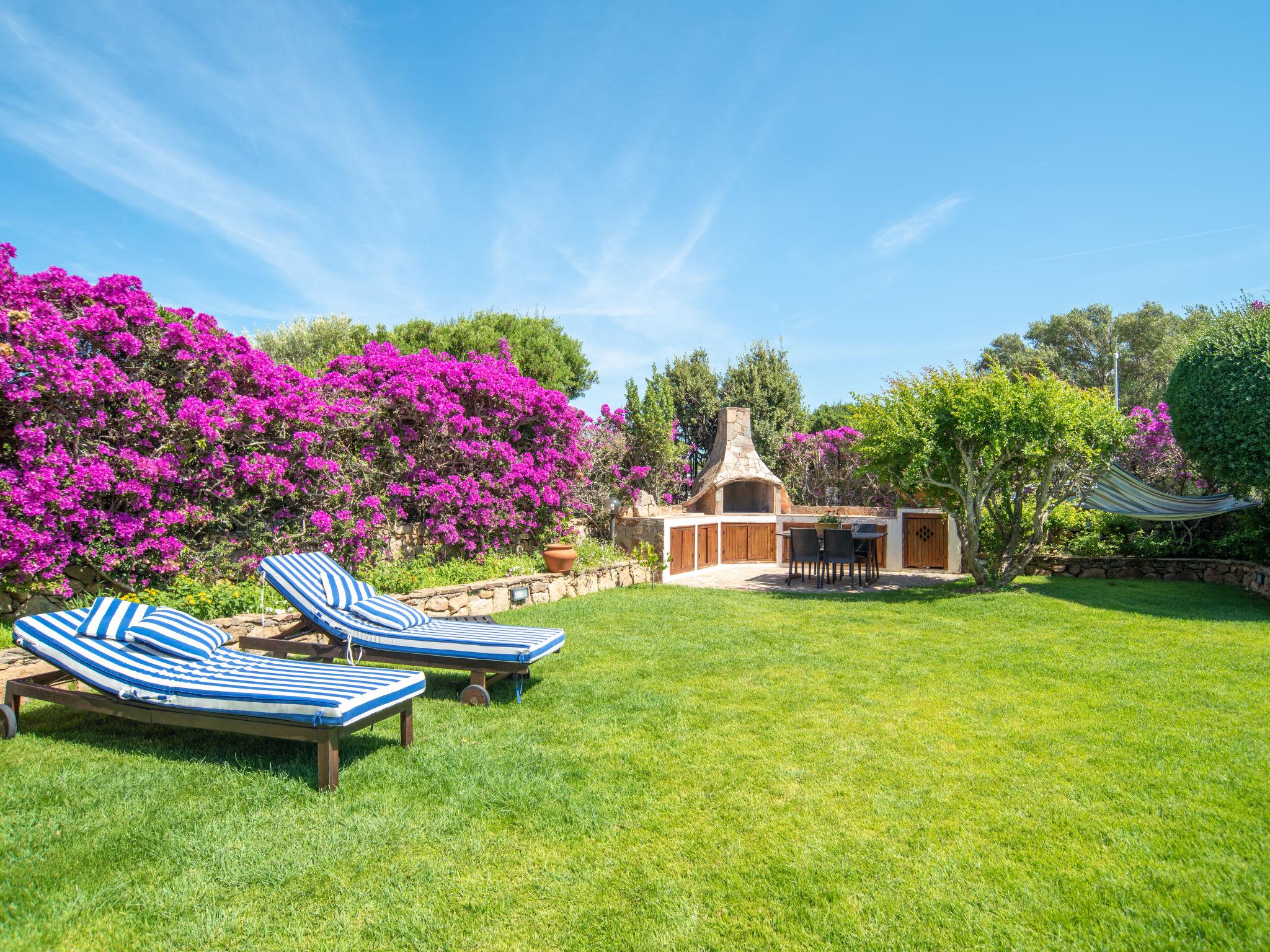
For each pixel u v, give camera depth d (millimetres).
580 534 14953
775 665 6984
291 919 2834
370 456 10477
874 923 2799
